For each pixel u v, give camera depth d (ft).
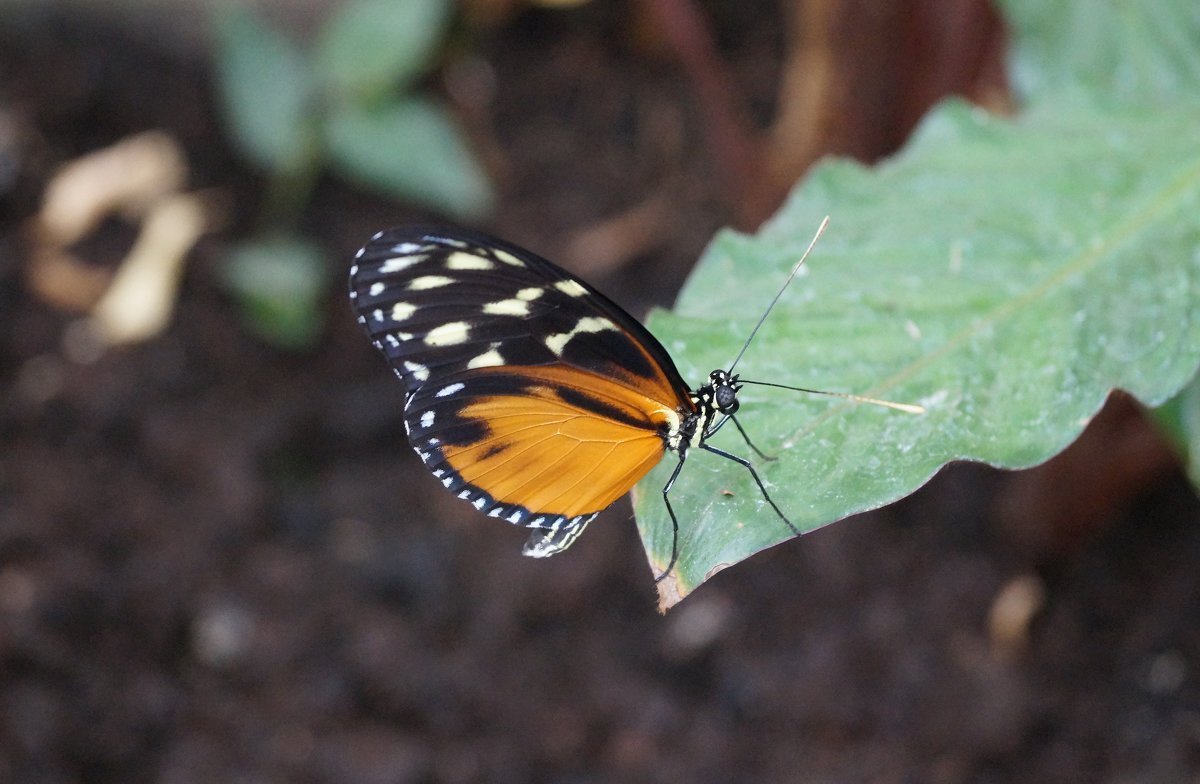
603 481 1.79
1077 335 1.76
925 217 1.82
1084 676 2.08
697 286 1.81
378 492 2.22
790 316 1.79
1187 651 2.08
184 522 2.18
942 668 2.09
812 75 2.14
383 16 2.28
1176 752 2.04
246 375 2.35
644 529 1.74
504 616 2.14
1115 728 2.06
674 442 1.76
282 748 2.08
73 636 2.12
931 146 1.86
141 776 2.08
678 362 1.78
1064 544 2.11
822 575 2.14
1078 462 2.04
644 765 2.08
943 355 1.76
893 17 2.08
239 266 2.20
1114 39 1.91
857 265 1.80
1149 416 1.83
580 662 2.12
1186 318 1.77
